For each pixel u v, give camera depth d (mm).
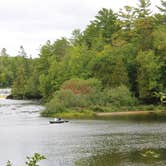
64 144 49531
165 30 103562
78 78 101312
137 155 41531
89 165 38188
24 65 175375
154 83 93688
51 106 86000
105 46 104875
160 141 49062
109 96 91500
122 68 97125
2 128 67438
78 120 76125
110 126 65000
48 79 116812
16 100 144125
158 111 89000
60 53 145125
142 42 102188
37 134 59000
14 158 43125
